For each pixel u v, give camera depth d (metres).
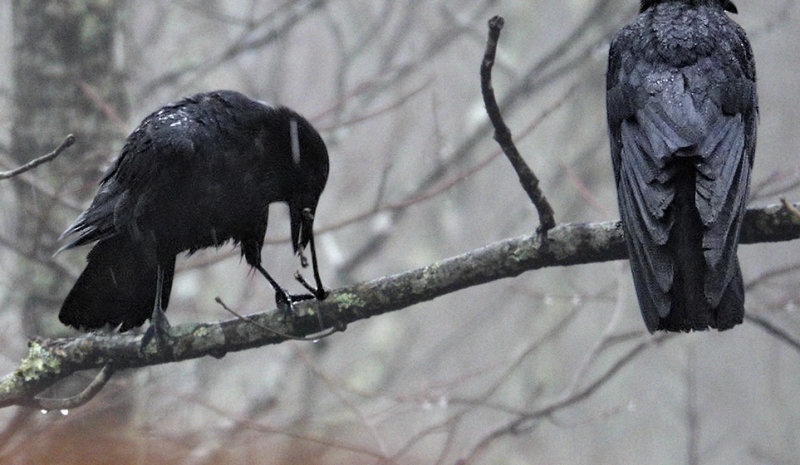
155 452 11.06
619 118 7.73
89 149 12.29
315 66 22.78
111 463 10.56
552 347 21.97
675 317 6.79
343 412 14.19
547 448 22.50
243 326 7.88
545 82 18.95
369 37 17.77
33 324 11.91
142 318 8.84
